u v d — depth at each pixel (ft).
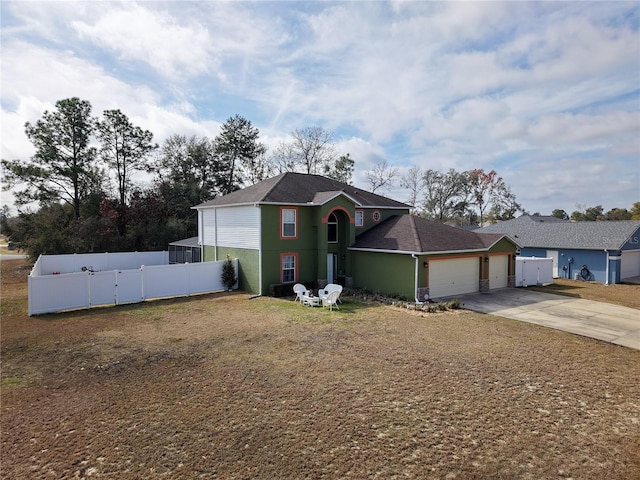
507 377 29.89
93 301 56.95
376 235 75.20
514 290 74.38
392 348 37.09
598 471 18.10
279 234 70.13
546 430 21.94
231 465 18.51
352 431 21.65
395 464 18.57
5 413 24.06
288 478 17.51
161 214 127.03
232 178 160.25
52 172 118.01
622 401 25.89
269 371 30.99
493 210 224.33
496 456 19.30
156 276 63.41
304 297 60.23
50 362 33.50
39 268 77.46
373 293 68.69
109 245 114.32
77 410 24.39
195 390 27.35
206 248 84.43
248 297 65.82
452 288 67.67
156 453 19.54
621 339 41.22
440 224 76.89
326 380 29.07
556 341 40.01
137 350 36.68
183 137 153.58
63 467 18.40
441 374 30.37
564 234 102.47
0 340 40.24
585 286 82.69
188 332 43.11
